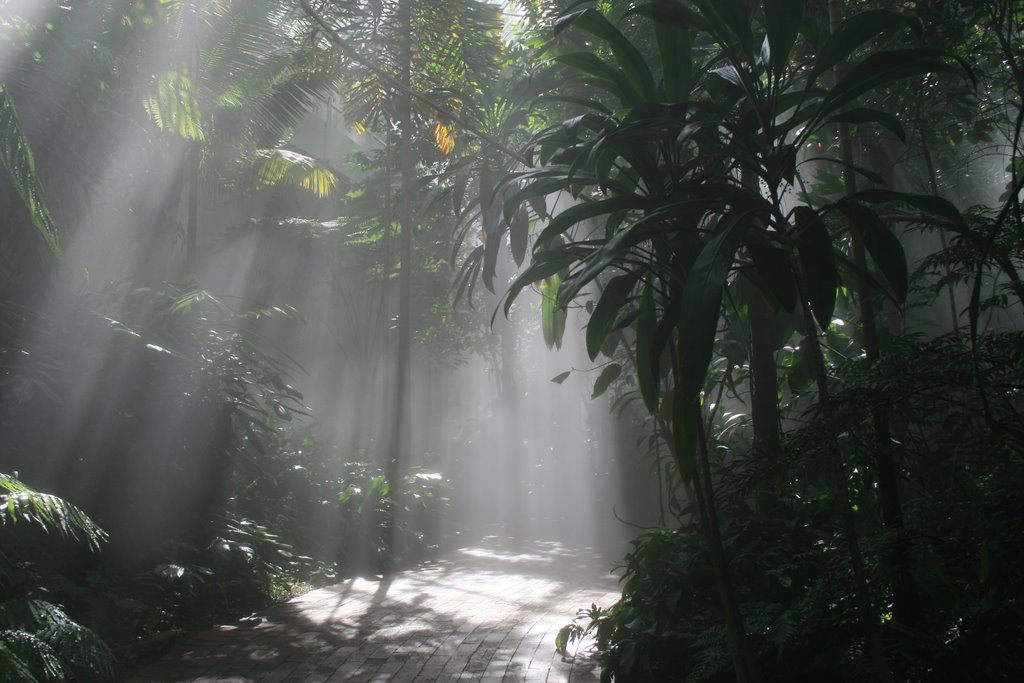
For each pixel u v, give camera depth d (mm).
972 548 2875
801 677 3223
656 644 3916
